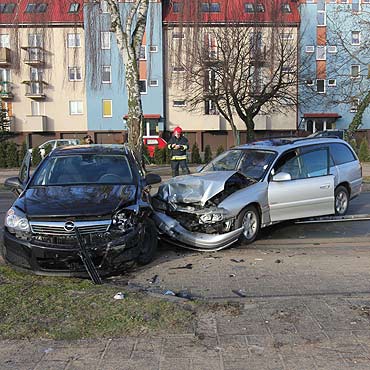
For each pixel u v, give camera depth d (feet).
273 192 24.39
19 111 136.98
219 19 73.72
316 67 126.11
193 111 130.52
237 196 22.58
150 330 12.05
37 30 52.08
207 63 92.02
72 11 55.67
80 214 17.13
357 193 31.50
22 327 12.28
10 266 18.29
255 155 26.48
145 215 18.78
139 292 15.12
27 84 134.92
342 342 11.29
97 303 13.84
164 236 21.57
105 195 18.89
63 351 11.05
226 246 21.62
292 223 28.53
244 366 10.25
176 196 22.56
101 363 10.48
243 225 22.47
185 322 12.49
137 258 18.08
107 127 134.51
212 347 11.14
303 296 14.66
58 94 135.23
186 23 47.75
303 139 29.19
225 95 97.86
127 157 23.17
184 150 47.80
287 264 19.07
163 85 131.64
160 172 65.67
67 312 13.20
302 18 126.82
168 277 17.57
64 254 16.61
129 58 47.24
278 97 102.73
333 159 29.48
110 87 131.23
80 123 136.26
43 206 17.83
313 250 21.63
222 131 136.36
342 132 100.37
